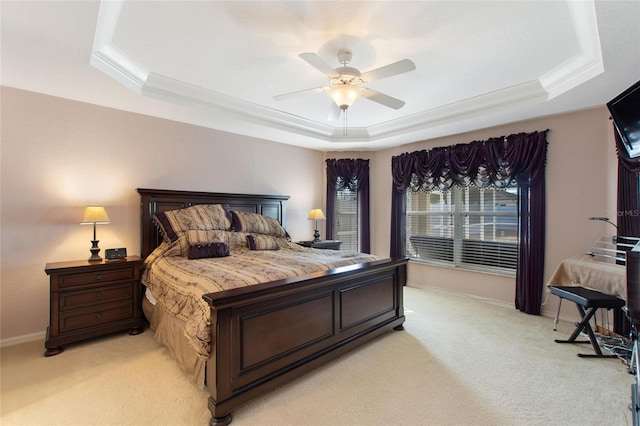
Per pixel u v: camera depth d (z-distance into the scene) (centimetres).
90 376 229
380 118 431
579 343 286
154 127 369
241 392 188
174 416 186
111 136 338
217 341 178
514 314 368
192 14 203
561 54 252
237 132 439
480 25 214
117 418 184
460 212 458
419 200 507
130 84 286
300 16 205
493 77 297
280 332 213
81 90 289
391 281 317
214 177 423
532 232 368
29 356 259
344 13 202
